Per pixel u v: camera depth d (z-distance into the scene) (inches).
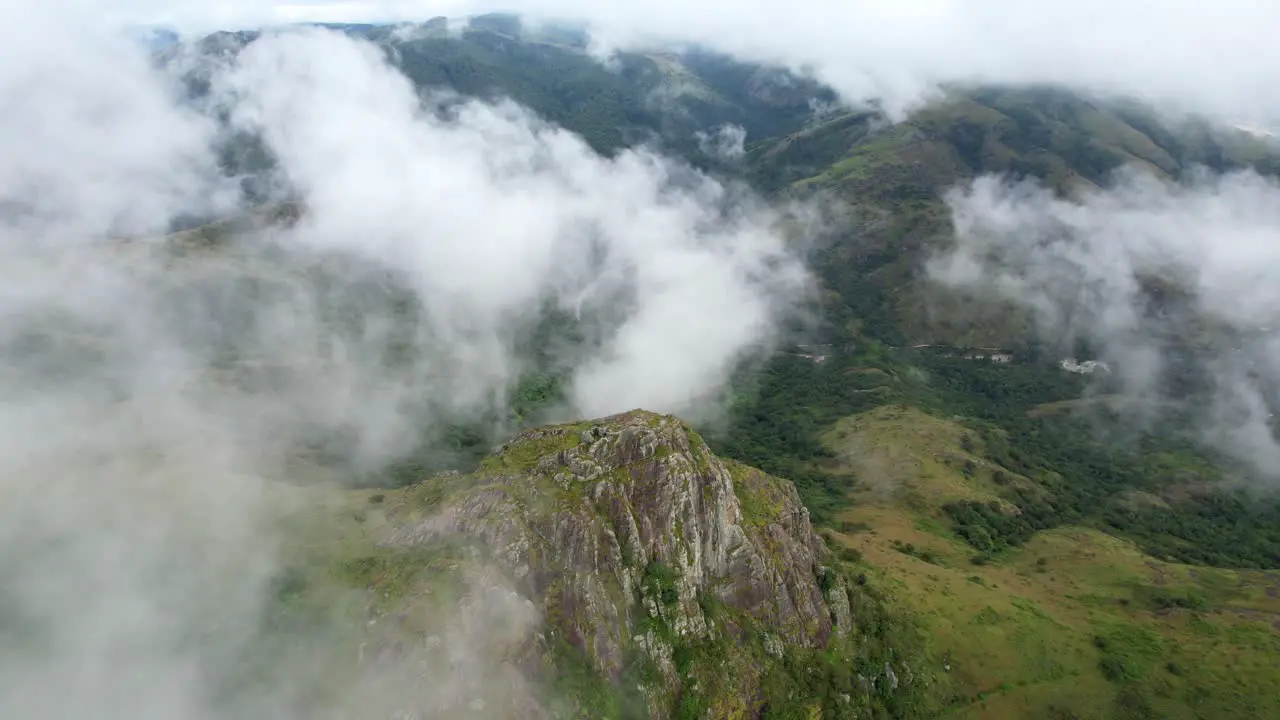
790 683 4008.4
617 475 4079.7
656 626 3708.2
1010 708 4662.9
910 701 4448.8
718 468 4409.5
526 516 3754.9
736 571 4229.8
